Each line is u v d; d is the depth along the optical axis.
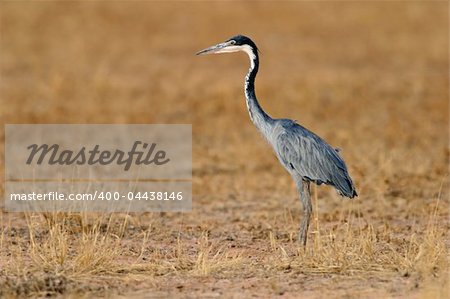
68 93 33.06
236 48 14.38
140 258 13.31
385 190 18.81
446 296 10.73
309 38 43.97
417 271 12.05
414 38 43.81
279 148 13.77
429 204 17.64
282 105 31.02
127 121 28.61
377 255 13.05
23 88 33.69
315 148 13.55
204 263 12.44
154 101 31.88
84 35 43.47
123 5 47.97
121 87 34.31
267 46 42.38
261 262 13.05
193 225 16.30
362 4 48.84
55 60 39.38
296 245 14.48
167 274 12.34
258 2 48.84
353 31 45.12
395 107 30.83
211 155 23.61
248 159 23.30
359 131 26.89
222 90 32.56
